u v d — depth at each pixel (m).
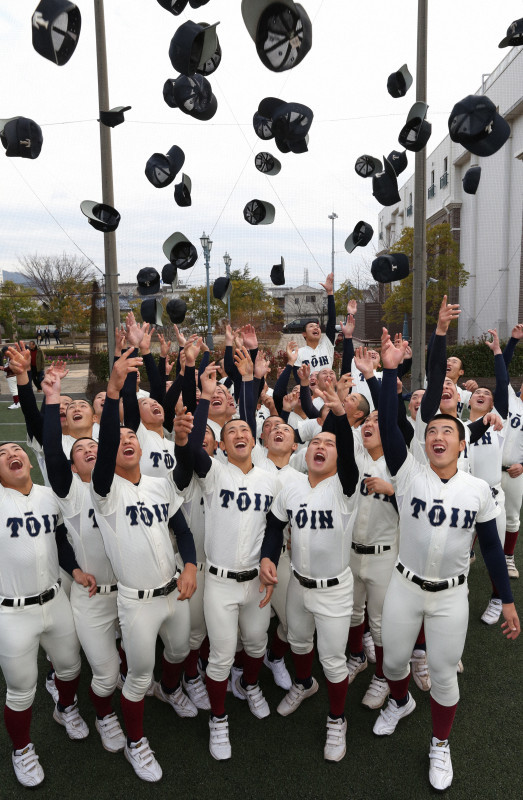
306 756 3.38
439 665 3.13
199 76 3.95
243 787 3.14
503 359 5.20
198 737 3.57
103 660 3.37
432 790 3.09
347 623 3.34
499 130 3.40
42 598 3.15
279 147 3.82
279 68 2.58
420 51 8.99
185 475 3.35
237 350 4.19
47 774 3.28
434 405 3.47
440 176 27.33
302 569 3.36
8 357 3.76
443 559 3.05
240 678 3.95
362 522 3.71
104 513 3.10
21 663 3.08
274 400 5.59
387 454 3.21
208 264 20.81
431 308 24.16
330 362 7.16
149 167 4.73
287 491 3.43
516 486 5.33
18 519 3.10
